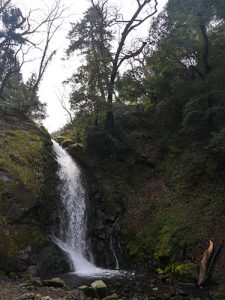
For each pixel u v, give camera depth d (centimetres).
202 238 1639
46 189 1886
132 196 2239
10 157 1816
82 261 1883
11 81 3045
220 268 1471
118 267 1872
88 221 2098
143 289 1364
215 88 1914
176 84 2191
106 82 2494
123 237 1995
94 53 2588
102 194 2234
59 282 1316
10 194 1614
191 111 1964
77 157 2489
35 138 2195
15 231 1549
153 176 2317
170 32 2169
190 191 1966
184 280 1480
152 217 2003
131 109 2734
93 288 1252
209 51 2116
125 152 2512
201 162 1981
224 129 1702
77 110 2520
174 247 1672
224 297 1270
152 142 2527
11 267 1440
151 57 2412
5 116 2455
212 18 1958
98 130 2552
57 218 1905
